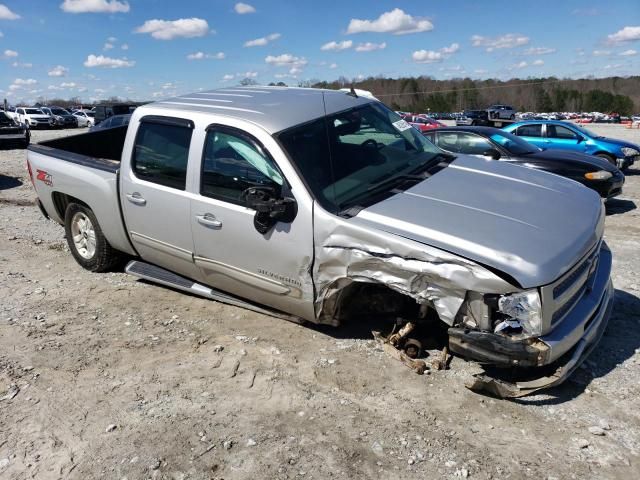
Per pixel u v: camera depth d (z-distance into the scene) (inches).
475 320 127.9
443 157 187.3
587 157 368.5
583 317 133.1
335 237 142.9
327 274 147.4
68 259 253.4
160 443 124.1
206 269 179.5
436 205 146.3
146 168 189.8
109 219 207.3
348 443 121.9
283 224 152.6
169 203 180.9
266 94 192.7
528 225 137.4
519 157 356.5
